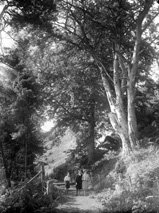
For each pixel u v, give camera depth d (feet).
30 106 51.11
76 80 81.87
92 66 78.69
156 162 41.32
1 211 33.19
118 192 37.81
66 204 42.22
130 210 31.50
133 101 58.70
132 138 57.31
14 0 40.75
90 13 60.59
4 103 52.31
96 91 84.48
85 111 91.40
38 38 64.49
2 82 54.54
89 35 70.59
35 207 35.19
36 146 58.29
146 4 55.83
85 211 35.86
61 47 75.46
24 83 51.57
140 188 34.63
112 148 82.12
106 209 33.71
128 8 56.44
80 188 54.90
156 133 63.41
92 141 87.97
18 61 56.13
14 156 56.34
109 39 65.36
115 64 63.52
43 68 77.20
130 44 67.00
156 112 75.77
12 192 37.29
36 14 44.04
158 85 76.38
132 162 50.49
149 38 66.23
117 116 62.13
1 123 52.37
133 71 58.65
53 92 84.43
